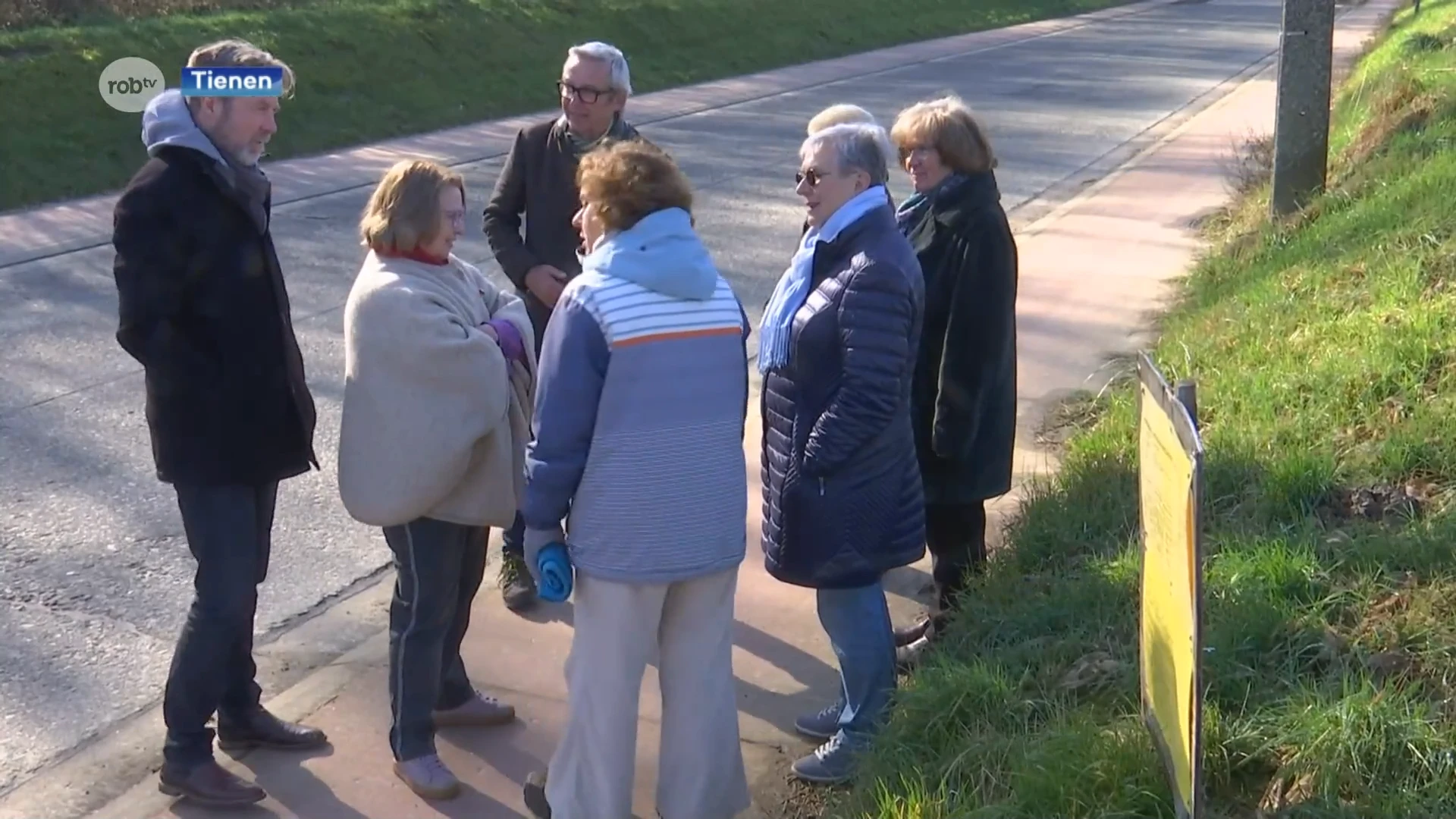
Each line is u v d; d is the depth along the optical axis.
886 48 27.55
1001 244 4.05
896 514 3.66
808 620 4.78
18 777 3.96
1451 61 12.31
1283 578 3.76
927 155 4.09
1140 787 3.10
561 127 4.84
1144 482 3.06
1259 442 4.78
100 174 13.90
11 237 11.49
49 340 8.41
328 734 4.12
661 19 24.75
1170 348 6.81
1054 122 17.12
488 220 4.98
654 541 3.24
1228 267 8.34
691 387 3.24
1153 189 12.30
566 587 3.30
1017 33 31.02
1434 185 7.32
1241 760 3.14
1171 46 27.77
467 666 4.50
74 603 5.02
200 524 3.63
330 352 8.08
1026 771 3.22
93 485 6.13
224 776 3.75
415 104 17.95
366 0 21.55
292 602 5.08
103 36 16.81
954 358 4.08
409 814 3.72
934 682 3.77
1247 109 17.70
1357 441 4.66
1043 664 3.83
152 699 4.40
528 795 3.65
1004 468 4.32
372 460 3.57
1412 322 5.30
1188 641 2.62
